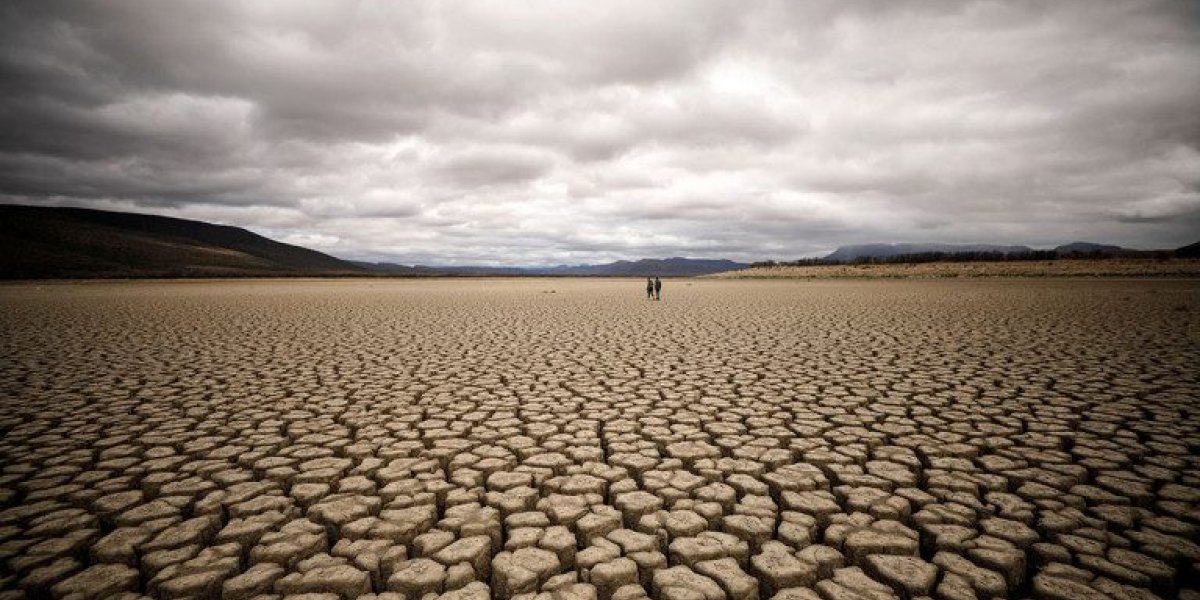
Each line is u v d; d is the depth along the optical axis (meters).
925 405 5.11
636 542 2.67
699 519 2.88
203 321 13.09
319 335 10.40
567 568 2.60
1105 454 3.77
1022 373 6.45
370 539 2.72
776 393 5.59
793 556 2.55
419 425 4.55
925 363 7.14
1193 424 4.43
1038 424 4.47
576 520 2.92
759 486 3.31
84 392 5.69
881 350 8.21
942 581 2.35
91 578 2.38
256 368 7.02
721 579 2.37
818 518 2.97
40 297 24.33
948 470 3.56
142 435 4.30
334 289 36.28
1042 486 3.28
